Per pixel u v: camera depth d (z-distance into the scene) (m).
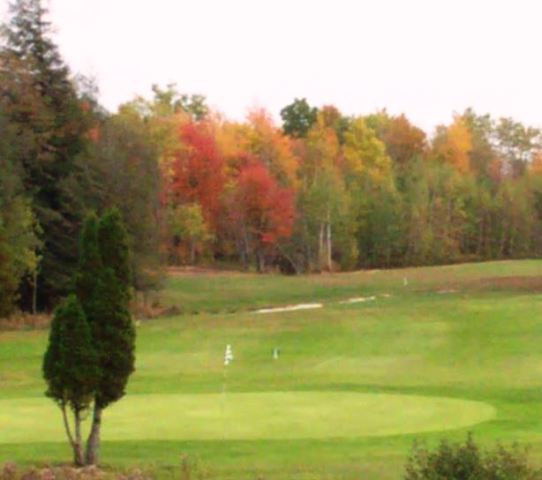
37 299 70.81
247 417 27.23
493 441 23.95
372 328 50.88
